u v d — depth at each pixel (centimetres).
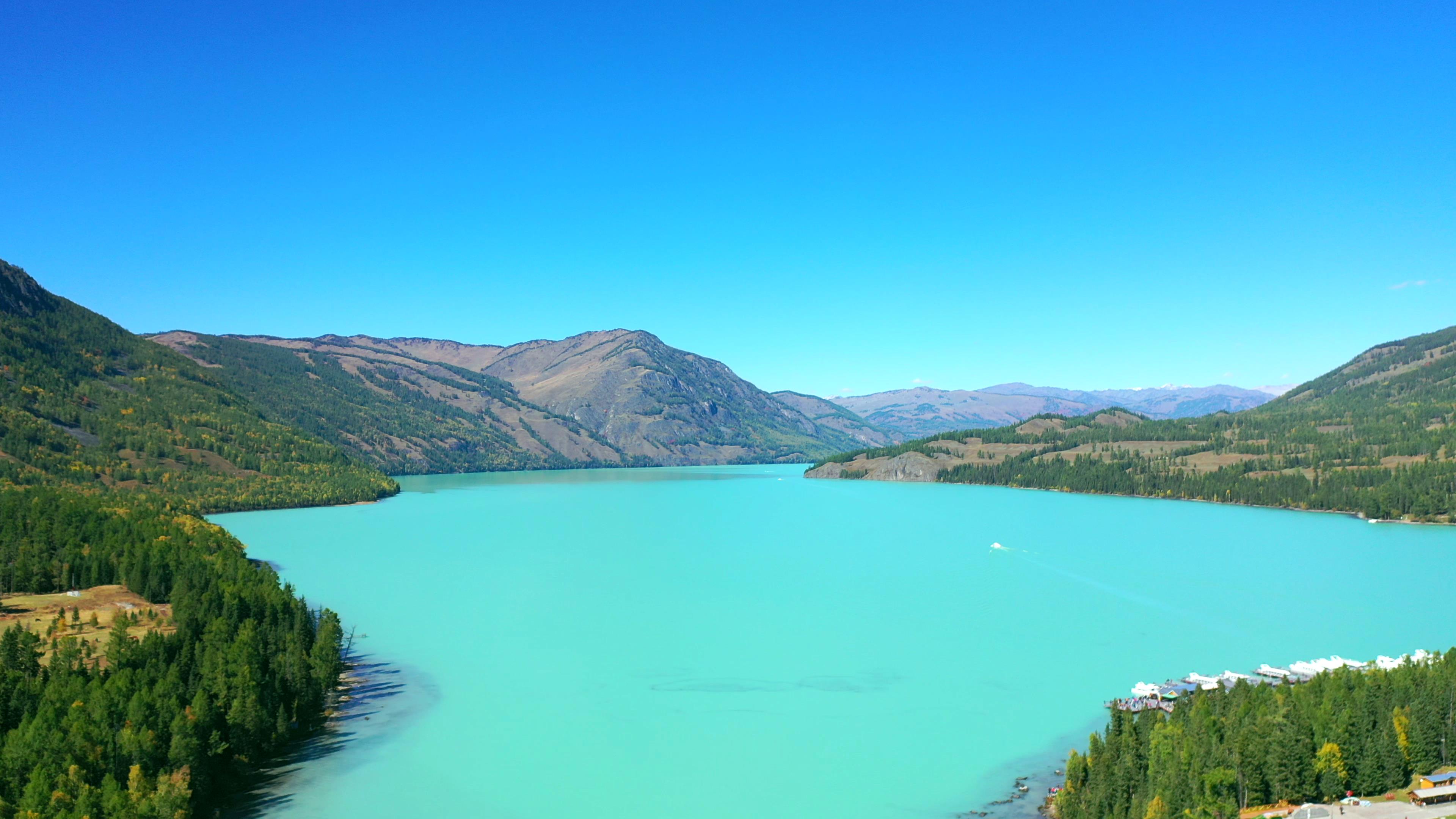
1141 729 10775
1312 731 9750
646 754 12050
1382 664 14188
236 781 11188
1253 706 10525
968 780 11212
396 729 12950
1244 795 9188
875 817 10312
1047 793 10831
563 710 13738
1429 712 9825
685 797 10838
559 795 10894
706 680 15038
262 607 15550
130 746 10112
